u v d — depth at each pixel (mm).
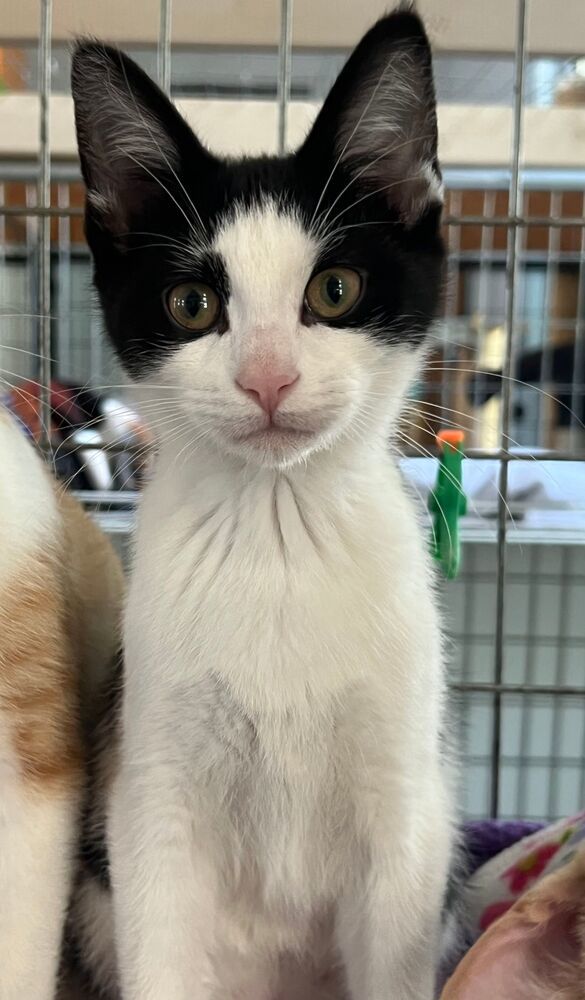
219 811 218
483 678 438
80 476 306
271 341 196
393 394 224
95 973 249
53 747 221
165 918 211
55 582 230
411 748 209
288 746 208
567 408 417
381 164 225
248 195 217
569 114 391
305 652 203
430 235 232
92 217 233
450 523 259
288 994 252
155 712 207
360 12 330
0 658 214
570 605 436
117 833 214
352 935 225
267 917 235
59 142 363
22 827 214
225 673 202
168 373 213
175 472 220
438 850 215
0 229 372
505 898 269
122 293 227
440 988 222
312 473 210
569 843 256
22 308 331
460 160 393
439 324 237
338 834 222
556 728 454
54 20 326
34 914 214
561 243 445
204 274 210
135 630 212
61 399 297
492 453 303
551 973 164
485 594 432
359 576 209
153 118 227
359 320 212
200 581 209
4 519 220
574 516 413
